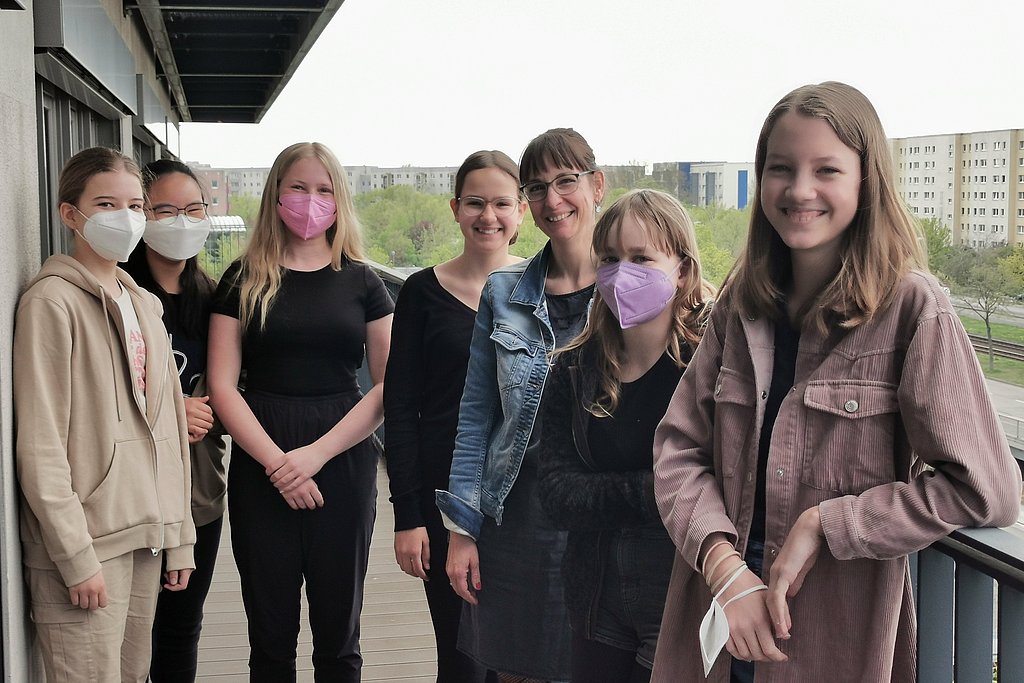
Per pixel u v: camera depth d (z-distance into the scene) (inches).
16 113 85.6
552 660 89.7
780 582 50.7
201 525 111.0
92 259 87.7
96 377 83.9
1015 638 51.3
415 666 132.1
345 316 105.7
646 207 70.5
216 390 104.0
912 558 62.0
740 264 58.3
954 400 48.1
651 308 70.1
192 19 333.7
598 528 72.7
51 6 117.6
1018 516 48.6
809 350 53.9
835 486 52.0
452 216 100.1
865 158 51.9
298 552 104.4
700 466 59.9
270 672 105.2
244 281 103.7
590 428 73.9
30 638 85.0
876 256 51.6
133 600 89.5
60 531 79.0
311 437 104.0
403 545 97.1
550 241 87.9
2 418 77.0
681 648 61.7
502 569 90.1
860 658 52.5
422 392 99.4
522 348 86.6
